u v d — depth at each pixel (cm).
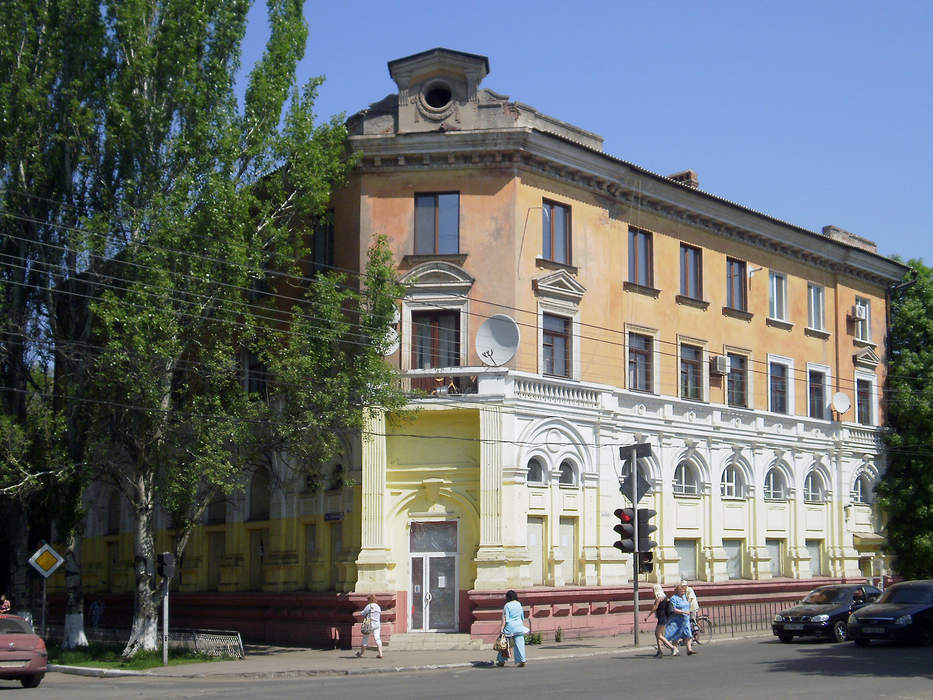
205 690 2256
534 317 3453
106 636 3750
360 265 3431
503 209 3434
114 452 3219
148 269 2880
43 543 3228
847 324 4769
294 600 3522
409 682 2339
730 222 4175
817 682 2112
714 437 4034
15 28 3147
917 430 4809
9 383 3478
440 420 3362
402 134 3428
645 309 3850
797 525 4325
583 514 3516
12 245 3294
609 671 2422
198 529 4031
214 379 3045
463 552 3297
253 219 3178
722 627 3816
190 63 3136
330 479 3459
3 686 2461
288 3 3328
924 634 2906
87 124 3081
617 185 3744
